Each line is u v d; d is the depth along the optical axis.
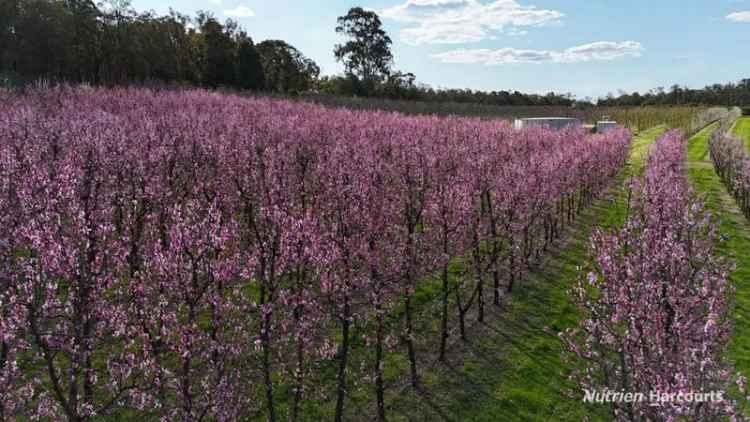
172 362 13.12
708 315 10.77
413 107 85.88
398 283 15.98
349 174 18.41
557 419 14.90
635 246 12.70
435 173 20.27
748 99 138.25
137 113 34.34
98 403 12.41
